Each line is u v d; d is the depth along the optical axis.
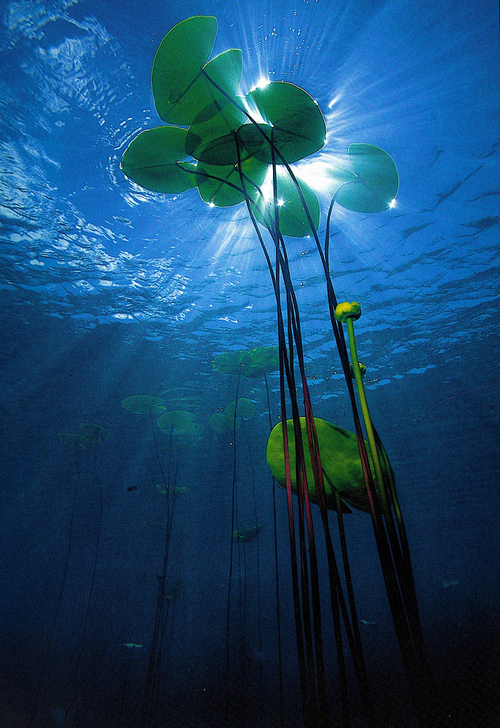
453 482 28.05
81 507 31.64
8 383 14.17
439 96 6.47
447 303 11.38
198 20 1.30
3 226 8.67
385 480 1.15
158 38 5.83
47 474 24.05
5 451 19.86
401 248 9.51
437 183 7.97
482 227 9.00
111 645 16.20
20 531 35.97
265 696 8.96
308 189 1.83
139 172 1.70
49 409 16.23
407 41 5.77
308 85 6.14
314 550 1.02
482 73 6.22
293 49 5.72
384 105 6.50
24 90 6.34
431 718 0.87
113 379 14.61
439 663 10.12
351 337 1.28
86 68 6.13
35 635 18.92
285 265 1.30
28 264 9.66
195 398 16.38
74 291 10.52
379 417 17.95
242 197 1.86
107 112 6.69
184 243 9.12
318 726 0.88
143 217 8.48
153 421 18.05
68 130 6.93
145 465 23.89
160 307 11.20
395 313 11.66
